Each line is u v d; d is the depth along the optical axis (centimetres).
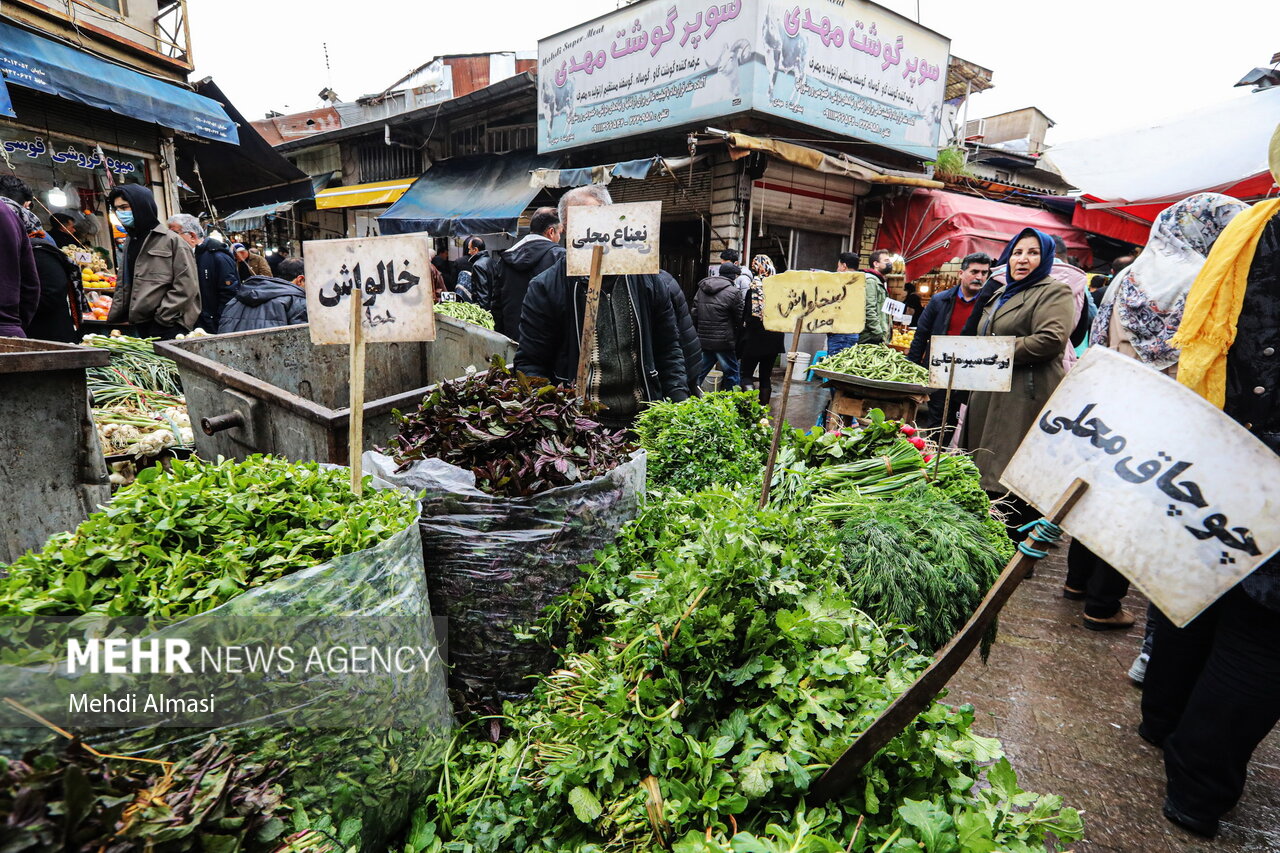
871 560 197
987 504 269
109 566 112
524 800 132
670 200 1020
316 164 1677
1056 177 1638
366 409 236
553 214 485
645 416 277
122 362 381
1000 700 256
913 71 1035
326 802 115
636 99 959
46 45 701
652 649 134
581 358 251
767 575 140
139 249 477
